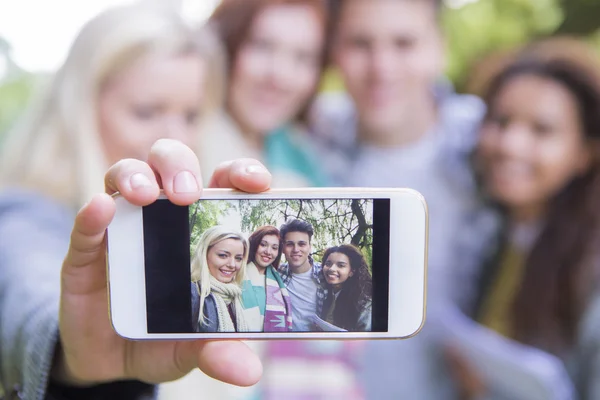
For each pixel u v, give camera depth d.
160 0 1.12
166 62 1.10
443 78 1.21
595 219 1.20
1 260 0.81
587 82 1.14
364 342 1.31
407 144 1.24
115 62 1.08
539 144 1.18
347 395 1.30
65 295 0.51
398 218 0.51
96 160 1.11
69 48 1.11
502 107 1.20
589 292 1.21
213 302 0.51
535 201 1.22
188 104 1.15
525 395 1.26
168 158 0.48
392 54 1.19
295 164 1.27
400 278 0.52
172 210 0.50
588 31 1.15
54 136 1.12
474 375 1.30
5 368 0.64
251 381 0.46
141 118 1.12
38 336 0.56
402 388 1.32
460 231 1.25
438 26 1.19
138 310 0.50
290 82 1.21
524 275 1.25
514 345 1.27
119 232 0.50
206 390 1.22
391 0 1.17
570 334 1.24
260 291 0.51
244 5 1.16
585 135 1.17
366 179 1.27
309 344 1.29
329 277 0.52
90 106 1.10
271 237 0.51
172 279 0.50
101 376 0.53
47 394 0.55
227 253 0.51
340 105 1.24
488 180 1.23
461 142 1.23
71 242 0.48
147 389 0.56
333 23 1.19
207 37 1.15
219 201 0.50
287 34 1.18
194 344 0.51
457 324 1.29
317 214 0.51
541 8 1.16
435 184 1.25
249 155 1.25
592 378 1.22
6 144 1.16
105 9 1.10
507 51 1.19
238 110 1.21
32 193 1.07
